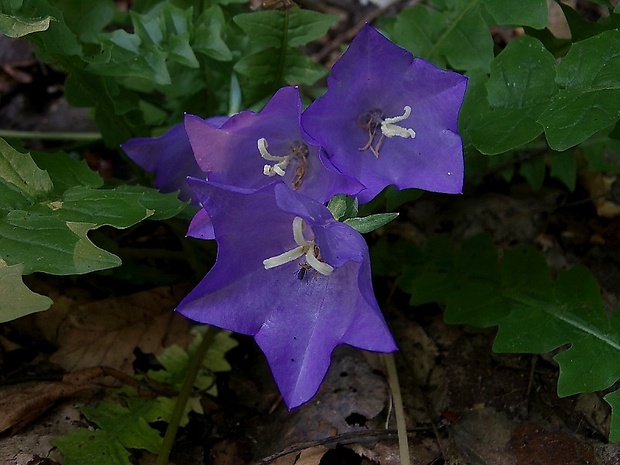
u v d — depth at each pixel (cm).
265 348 13
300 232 12
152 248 22
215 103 22
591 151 21
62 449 16
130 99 20
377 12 29
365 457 17
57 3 20
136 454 17
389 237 23
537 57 15
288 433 18
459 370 19
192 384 18
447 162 14
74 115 27
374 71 14
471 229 23
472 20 18
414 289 19
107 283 21
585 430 17
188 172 17
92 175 17
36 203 15
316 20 19
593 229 22
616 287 21
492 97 16
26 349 19
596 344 17
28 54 28
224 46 19
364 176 15
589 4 27
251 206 12
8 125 27
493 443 17
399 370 19
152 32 19
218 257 12
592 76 14
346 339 11
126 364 19
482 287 18
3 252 14
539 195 23
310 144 14
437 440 17
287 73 20
